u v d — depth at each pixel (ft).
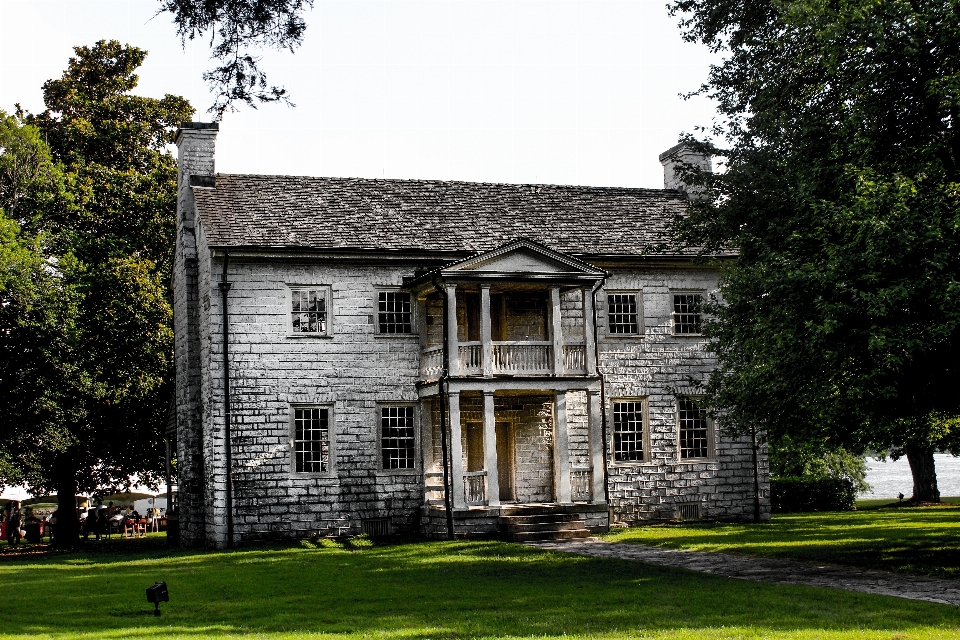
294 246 93.09
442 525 90.27
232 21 43.93
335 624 44.88
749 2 72.59
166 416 123.03
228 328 92.32
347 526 93.76
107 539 128.98
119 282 116.88
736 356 73.36
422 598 52.95
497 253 90.99
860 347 53.11
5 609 52.13
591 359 95.30
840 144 60.03
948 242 52.21
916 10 57.47
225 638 41.37
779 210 66.59
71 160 128.06
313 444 94.02
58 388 107.34
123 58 138.31
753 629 40.50
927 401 57.62
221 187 101.50
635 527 99.30
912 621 41.63
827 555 67.87
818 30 60.44
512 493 98.89
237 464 91.45
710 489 103.91
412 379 96.89
